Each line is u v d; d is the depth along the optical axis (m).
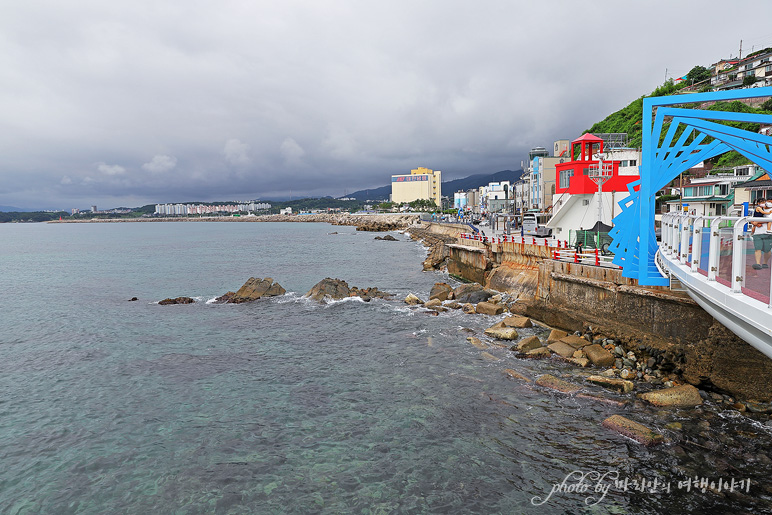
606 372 17.17
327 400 16.34
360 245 90.81
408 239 106.25
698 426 13.02
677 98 15.27
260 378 18.73
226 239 125.50
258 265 59.47
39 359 22.06
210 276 50.59
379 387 17.25
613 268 21.27
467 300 31.16
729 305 9.08
